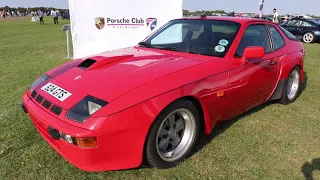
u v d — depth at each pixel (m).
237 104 3.14
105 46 7.53
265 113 3.96
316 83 5.69
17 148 2.86
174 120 2.57
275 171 2.60
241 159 2.76
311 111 4.11
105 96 2.15
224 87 2.86
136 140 2.21
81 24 7.20
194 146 2.80
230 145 3.02
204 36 3.31
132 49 3.41
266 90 3.66
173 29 3.65
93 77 2.45
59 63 7.48
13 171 2.48
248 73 3.16
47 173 2.47
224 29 3.31
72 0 6.97
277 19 17.75
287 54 3.97
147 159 2.42
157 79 2.35
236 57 3.04
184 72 2.54
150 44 3.56
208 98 2.69
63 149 2.19
